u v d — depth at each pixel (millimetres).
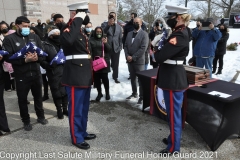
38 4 9039
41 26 7262
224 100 2322
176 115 2406
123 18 21312
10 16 8812
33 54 2834
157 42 2529
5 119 2986
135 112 3672
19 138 2914
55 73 3270
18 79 2926
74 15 2406
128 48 4070
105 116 3537
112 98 4273
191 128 3125
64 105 3555
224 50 5844
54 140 2857
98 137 2916
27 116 3121
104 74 4012
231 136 2908
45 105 4031
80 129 2699
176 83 2311
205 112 2611
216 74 5969
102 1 10375
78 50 2457
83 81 2473
